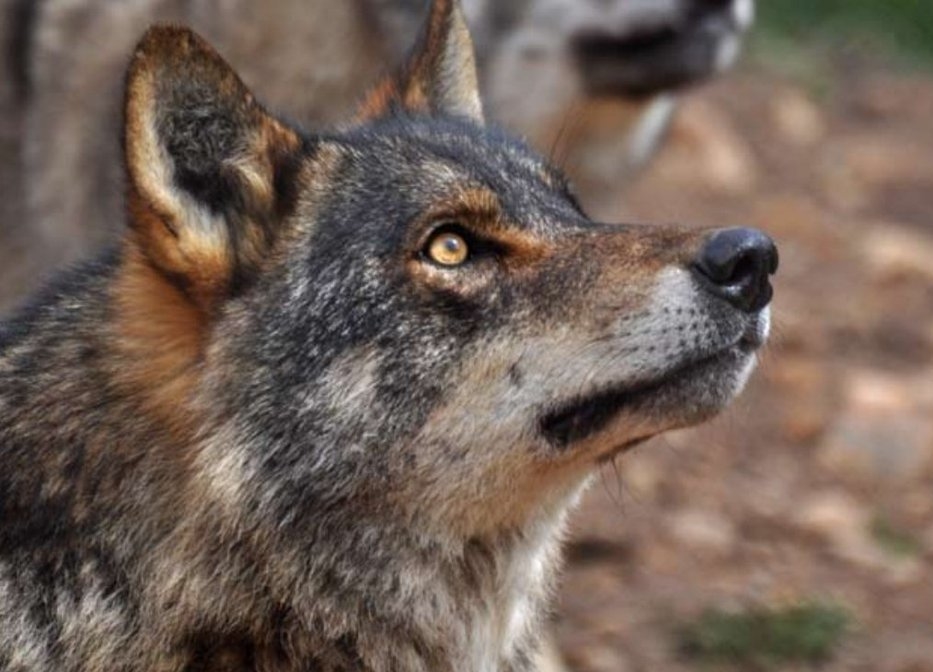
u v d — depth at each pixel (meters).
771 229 25.97
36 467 10.57
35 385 10.72
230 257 10.62
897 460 20.06
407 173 10.76
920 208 27.64
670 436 20.39
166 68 10.45
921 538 18.84
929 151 29.70
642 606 17.12
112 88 16.61
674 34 17.70
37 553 10.53
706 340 10.42
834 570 17.97
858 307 23.95
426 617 10.77
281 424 10.45
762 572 17.83
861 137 29.95
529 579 11.12
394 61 17.19
